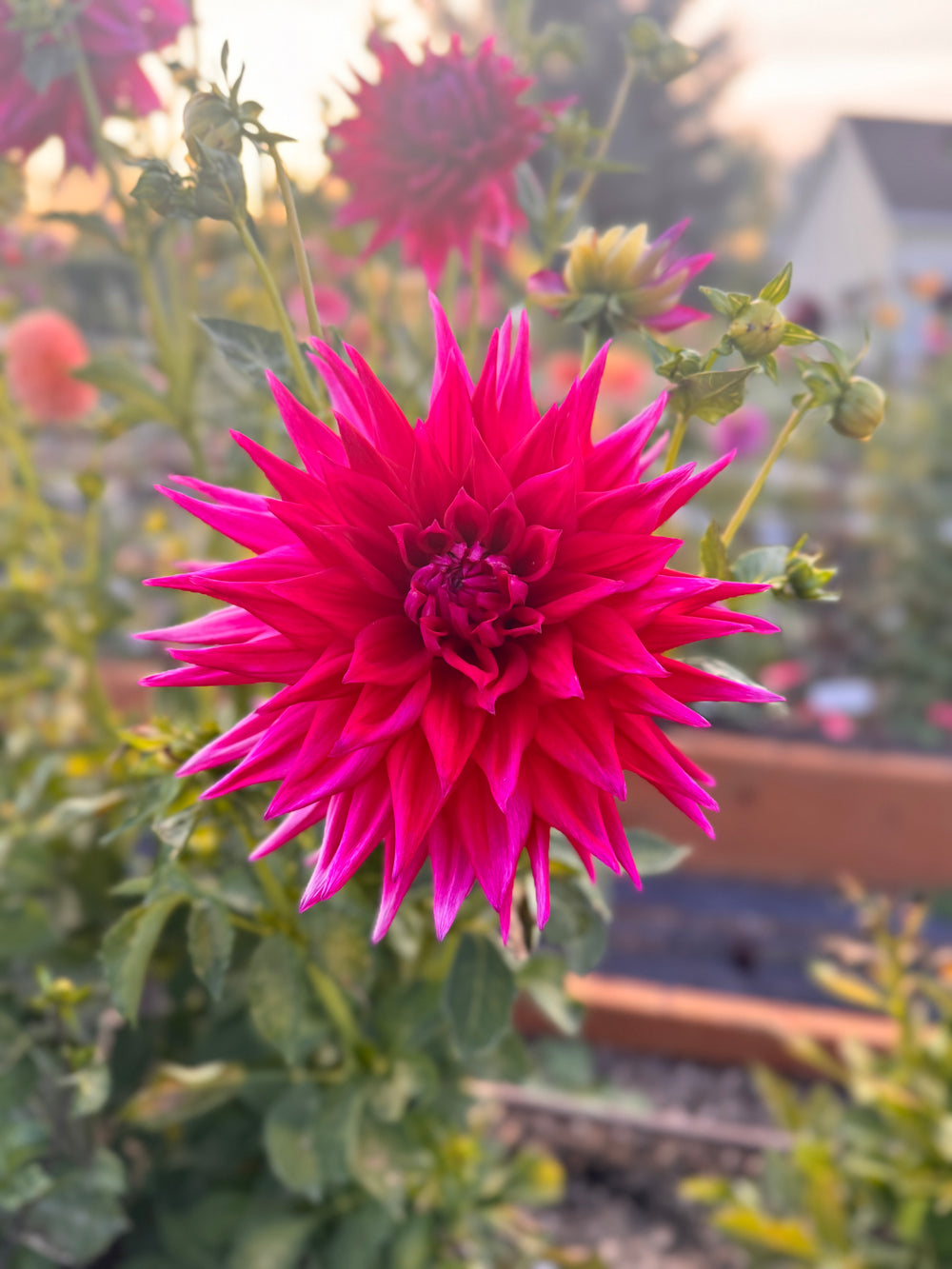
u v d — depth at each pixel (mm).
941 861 1229
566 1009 544
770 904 1226
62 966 572
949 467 1924
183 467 1384
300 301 667
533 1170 755
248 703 484
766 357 326
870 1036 967
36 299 699
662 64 452
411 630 287
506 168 429
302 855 407
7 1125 489
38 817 636
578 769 266
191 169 328
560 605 274
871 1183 787
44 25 408
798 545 372
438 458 291
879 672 1758
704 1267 865
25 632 681
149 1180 632
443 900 276
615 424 1570
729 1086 998
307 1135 503
